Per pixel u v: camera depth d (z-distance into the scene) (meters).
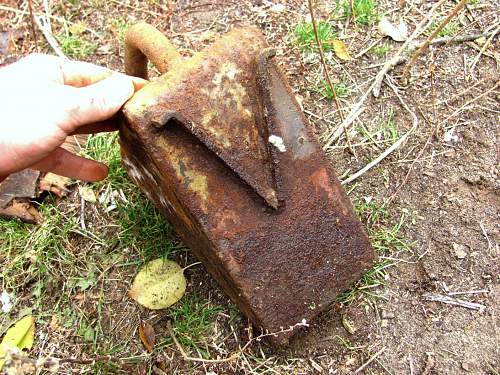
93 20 0.54
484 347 0.36
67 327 0.39
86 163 0.40
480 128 0.44
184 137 0.31
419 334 0.37
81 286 0.40
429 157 0.43
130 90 0.31
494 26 0.49
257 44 0.32
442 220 0.41
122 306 0.39
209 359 0.37
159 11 0.54
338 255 0.35
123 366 0.37
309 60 0.49
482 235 0.40
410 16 0.51
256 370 0.36
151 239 0.41
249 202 0.32
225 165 0.31
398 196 0.42
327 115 0.46
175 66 0.31
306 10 0.52
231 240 0.32
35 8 0.55
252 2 0.53
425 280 0.39
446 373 0.35
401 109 0.46
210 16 0.53
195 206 0.31
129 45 0.36
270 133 0.32
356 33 0.50
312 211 0.34
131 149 0.34
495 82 0.46
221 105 0.31
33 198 0.43
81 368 0.37
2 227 0.43
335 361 0.36
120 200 0.43
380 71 0.47
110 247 0.41
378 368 0.36
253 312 0.33
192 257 0.40
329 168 0.34
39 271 0.41
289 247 0.33
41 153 0.34
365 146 0.44
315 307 0.34
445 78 0.47
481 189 0.42
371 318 0.37
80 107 0.31
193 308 0.38
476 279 0.38
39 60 0.36
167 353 0.37
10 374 0.30
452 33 0.49
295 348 0.37
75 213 0.43
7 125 0.32
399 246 0.40
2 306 0.40
